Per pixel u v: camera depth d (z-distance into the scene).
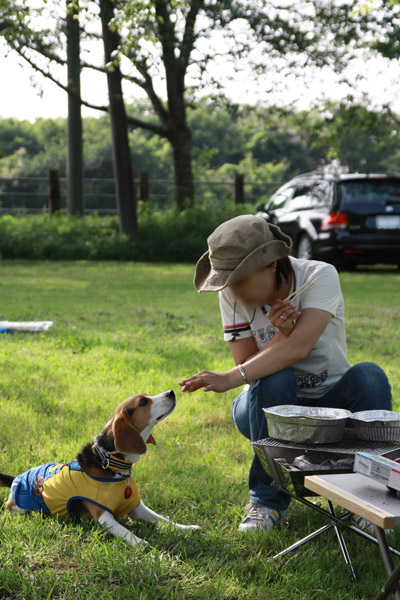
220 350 6.78
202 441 4.16
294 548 2.74
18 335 7.48
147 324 8.24
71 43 18.52
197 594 2.40
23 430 4.21
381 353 6.64
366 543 2.88
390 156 60.91
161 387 5.29
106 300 10.21
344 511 3.13
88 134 66.19
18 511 3.14
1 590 2.45
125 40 10.79
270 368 2.91
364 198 13.20
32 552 2.70
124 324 8.21
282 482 2.62
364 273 14.64
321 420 2.57
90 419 4.48
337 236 13.06
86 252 18.52
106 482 2.92
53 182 20.78
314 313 2.97
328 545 2.85
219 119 70.69
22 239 18.67
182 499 3.35
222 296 3.23
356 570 2.65
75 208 22.08
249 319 3.18
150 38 10.90
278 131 65.94
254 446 2.66
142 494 3.37
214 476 3.55
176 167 21.31
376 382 2.98
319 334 2.96
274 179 61.00
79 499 2.92
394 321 8.44
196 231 18.98
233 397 5.16
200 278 3.20
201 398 5.09
